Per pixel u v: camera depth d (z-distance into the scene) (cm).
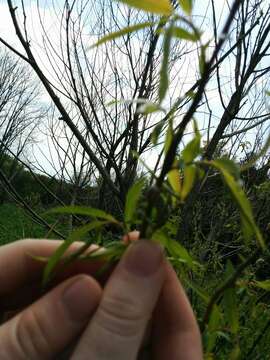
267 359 31
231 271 14
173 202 10
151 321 15
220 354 24
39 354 12
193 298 28
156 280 11
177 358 14
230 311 13
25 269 16
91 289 12
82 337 12
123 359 12
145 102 9
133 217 11
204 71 9
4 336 12
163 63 8
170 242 12
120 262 11
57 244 16
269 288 18
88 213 11
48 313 12
